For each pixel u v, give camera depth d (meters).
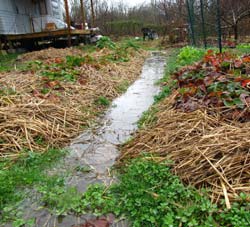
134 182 2.25
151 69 8.52
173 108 3.66
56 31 13.03
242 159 2.25
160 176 2.29
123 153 2.92
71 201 2.16
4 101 3.95
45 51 11.58
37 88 4.89
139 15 28.33
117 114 4.27
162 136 2.94
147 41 20.17
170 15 20.02
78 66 7.14
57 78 5.73
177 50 13.42
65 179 2.52
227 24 11.78
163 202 2.01
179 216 1.88
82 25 16.41
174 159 2.50
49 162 2.86
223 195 2.02
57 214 2.06
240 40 11.66
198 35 12.04
